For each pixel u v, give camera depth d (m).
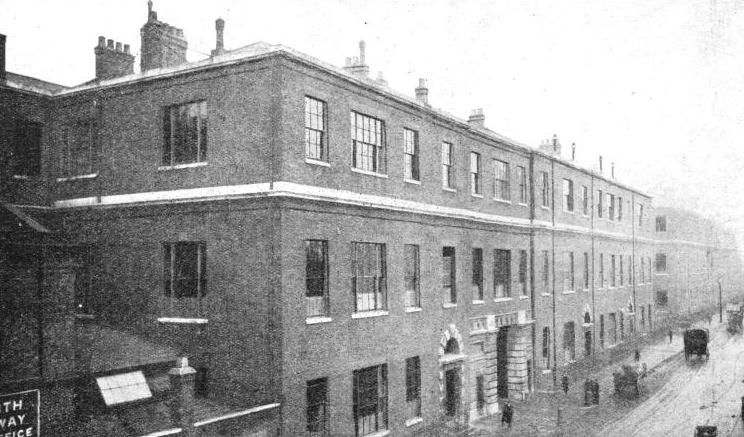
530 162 34.50
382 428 22.02
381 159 22.55
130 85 20.70
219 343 18.69
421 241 24.56
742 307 65.31
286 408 17.81
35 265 15.77
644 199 58.28
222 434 16.34
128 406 16.17
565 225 38.53
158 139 20.14
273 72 18.06
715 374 38.34
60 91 22.16
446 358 25.73
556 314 36.84
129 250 20.59
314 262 19.42
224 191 18.61
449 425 25.86
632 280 53.34
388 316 22.28
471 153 28.89
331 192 19.64
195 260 19.53
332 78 19.98
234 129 18.66
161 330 19.77
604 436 24.97
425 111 24.86
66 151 22.50
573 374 38.88
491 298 29.80
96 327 20.11
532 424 27.20
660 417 27.97
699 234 83.56
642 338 54.34
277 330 17.80
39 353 15.64
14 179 21.50
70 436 15.32
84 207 21.34
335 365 19.72
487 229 29.69
